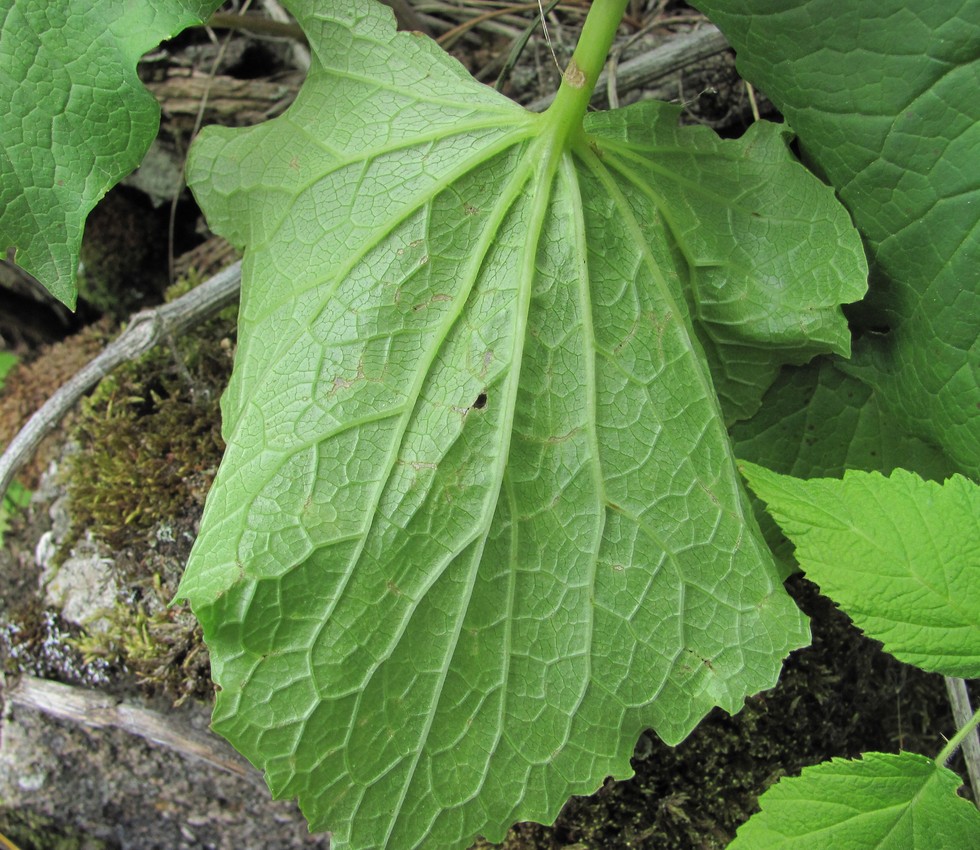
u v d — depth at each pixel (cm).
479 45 39
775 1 24
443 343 25
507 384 25
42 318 45
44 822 36
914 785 23
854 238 26
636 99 36
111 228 42
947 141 24
